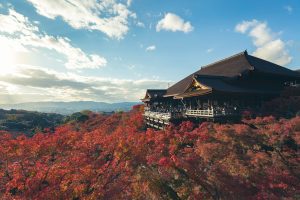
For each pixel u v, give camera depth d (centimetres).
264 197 1334
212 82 3316
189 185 1652
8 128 7031
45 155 2228
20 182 1526
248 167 1580
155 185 1680
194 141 2191
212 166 1611
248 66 3619
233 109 2880
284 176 1512
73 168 1728
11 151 2116
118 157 1927
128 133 3006
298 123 1891
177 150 2072
